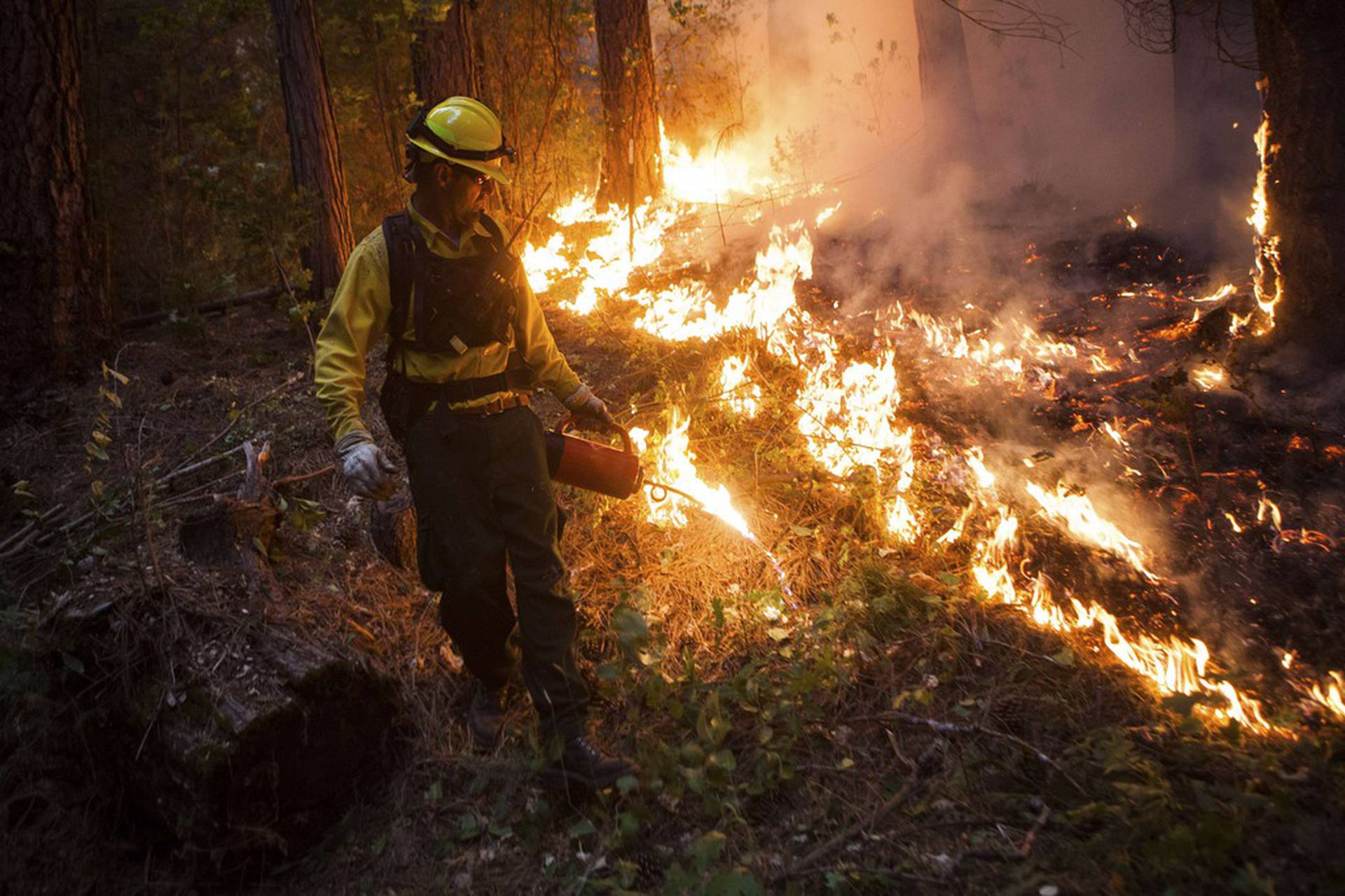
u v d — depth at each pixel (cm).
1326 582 316
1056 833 236
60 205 514
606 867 250
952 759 264
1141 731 259
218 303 675
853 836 247
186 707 253
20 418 480
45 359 513
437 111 262
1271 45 439
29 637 281
